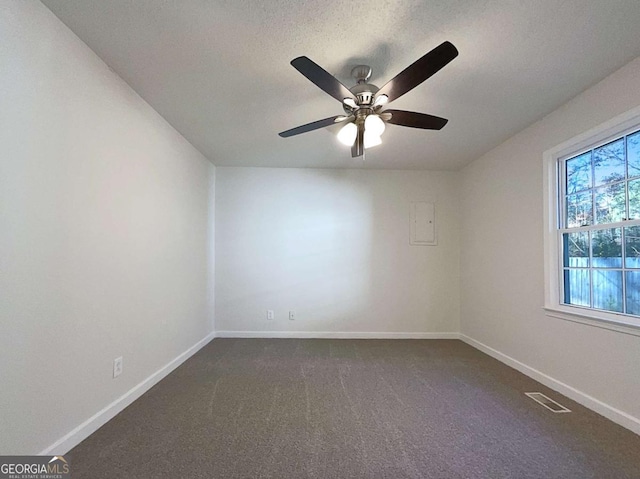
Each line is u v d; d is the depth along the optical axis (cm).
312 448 186
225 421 216
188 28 176
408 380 291
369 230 456
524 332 312
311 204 455
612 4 158
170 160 306
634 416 203
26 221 154
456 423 215
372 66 208
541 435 200
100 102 206
